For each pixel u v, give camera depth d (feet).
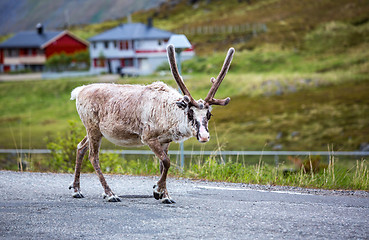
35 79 236.43
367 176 34.81
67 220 21.48
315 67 200.95
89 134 27.45
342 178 35.58
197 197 27.53
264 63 216.74
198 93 169.17
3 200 25.57
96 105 27.17
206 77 191.31
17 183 31.14
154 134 25.76
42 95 202.80
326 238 19.35
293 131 117.80
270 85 172.45
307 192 30.58
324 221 22.03
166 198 25.41
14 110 185.16
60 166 42.65
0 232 19.66
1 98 203.82
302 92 161.27
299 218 22.50
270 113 136.26
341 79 173.99
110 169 41.86
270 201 26.71
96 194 28.14
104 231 19.93
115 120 26.45
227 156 73.15
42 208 23.68
